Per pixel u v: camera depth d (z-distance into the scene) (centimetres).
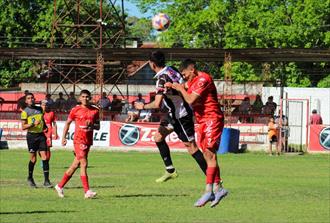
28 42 8088
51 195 2162
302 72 7388
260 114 4878
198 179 2717
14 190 2288
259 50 4903
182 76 1866
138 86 6706
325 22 7319
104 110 4959
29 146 2378
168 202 2019
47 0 8294
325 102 5834
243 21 7344
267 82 6462
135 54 5159
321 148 4528
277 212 1853
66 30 7719
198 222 1656
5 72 8394
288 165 3556
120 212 1806
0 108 5538
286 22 7381
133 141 4516
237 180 2716
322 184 2606
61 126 4541
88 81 7156
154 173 2966
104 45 5931
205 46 7719
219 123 1650
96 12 8031
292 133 5556
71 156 3956
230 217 1748
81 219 1675
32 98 2370
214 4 7506
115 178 2736
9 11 8238
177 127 1855
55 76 7731
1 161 3547
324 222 1692
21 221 1633
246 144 4653
